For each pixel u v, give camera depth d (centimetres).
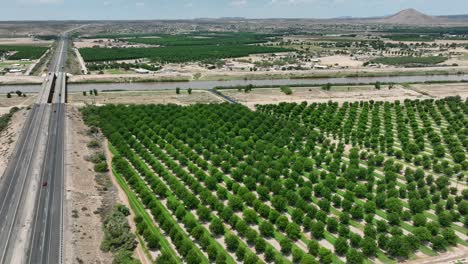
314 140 19638
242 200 13525
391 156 18250
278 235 11806
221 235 11856
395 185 14725
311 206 12669
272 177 15225
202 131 19875
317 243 10825
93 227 11919
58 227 11644
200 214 12519
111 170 16500
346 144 19675
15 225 11744
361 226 12381
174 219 12688
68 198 13350
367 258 10738
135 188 14300
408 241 11025
